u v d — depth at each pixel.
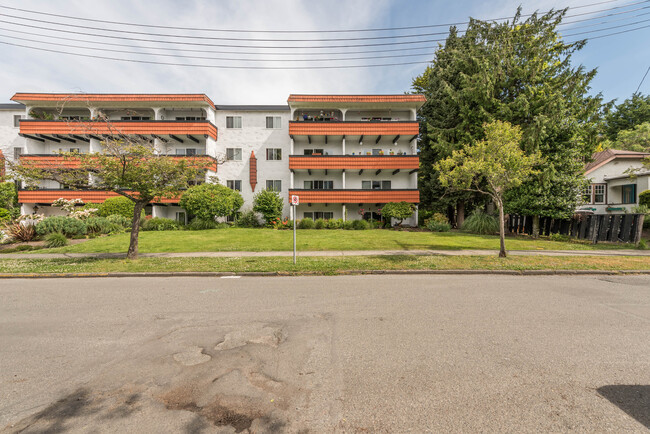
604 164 24.55
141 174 11.03
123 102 24.36
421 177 27.27
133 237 11.73
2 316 5.34
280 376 3.24
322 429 2.41
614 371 3.34
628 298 6.26
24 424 2.50
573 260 10.42
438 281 7.98
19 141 25.61
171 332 4.54
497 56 19.06
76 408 2.72
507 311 5.41
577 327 4.63
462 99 21.22
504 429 2.42
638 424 2.47
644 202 19.83
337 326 4.71
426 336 4.30
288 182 26.52
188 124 24.33
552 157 16.75
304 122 24.50
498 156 10.58
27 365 3.55
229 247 14.65
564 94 17.86
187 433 2.37
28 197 24.09
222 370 3.38
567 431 2.39
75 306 5.93
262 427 2.44
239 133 26.55
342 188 26.47
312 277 8.64
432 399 2.82
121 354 3.82
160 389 3.01
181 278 8.70
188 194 21.84
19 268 9.83
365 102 24.58
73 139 25.70
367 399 2.82
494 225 20.09
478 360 3.59
